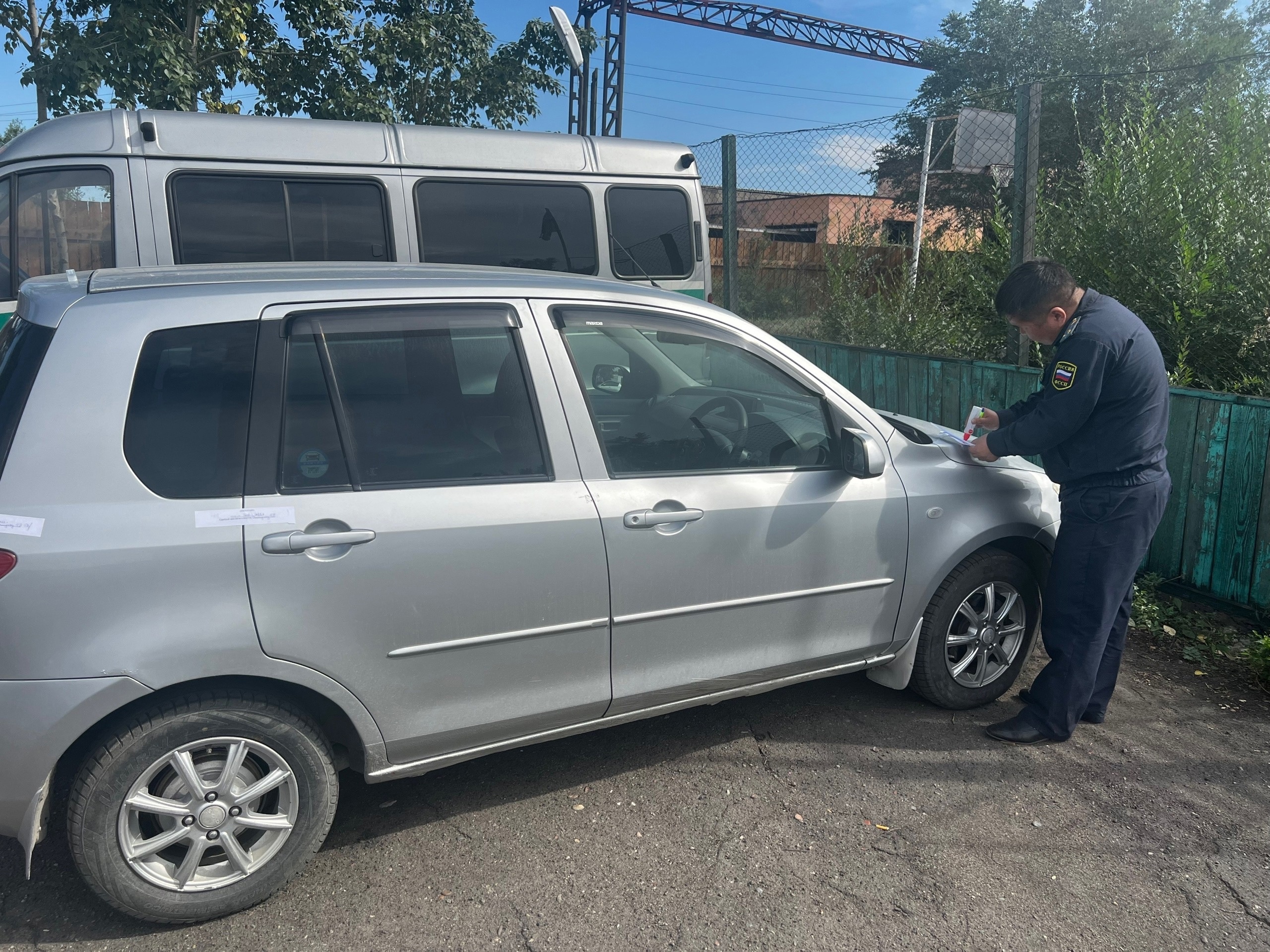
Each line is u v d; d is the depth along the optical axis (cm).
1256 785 323
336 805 265
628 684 292
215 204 574
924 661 356
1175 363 606
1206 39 2042
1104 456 320
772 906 258
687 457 297
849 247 855
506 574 261
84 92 1038
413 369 259
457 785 317
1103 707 363
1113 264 634
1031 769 331
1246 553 446
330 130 605
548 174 672
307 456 242
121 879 232
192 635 224
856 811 304
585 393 282
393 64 1527
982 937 247
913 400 646
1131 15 2297
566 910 255
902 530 334
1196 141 657
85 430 222
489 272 294
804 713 368
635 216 708
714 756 336
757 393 316
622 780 321
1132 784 322
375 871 271
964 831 294
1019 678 404
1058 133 1000
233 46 1210
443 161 635
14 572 208
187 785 235
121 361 229
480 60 1712
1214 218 598
